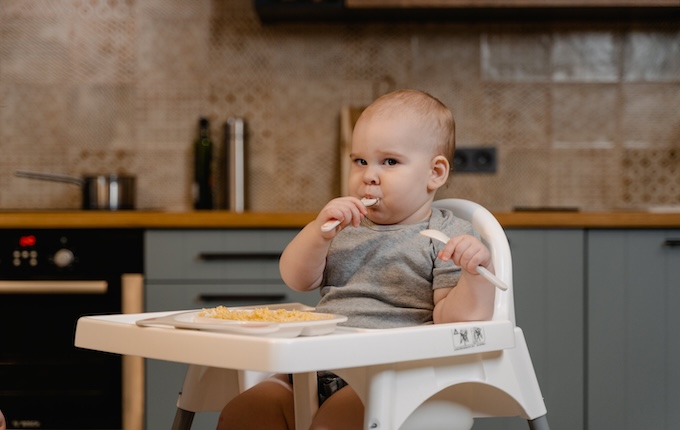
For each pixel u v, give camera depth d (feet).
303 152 10.11
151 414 8.07
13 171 10.11
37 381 8.18
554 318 8.09
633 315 8.12
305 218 8.11
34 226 8.23
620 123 10.03
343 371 3.52
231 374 4.58
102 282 8.12
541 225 8.09
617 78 10.03
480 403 4.09
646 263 8.13
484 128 10.04
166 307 8.17
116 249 8.21
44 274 8.23
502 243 4.44
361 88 10.09
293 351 2.93
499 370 3.88
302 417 4.11
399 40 10.07
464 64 10.04
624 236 8.13
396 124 4.43
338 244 4.56
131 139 10.13
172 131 10.13
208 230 8.18
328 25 10.10
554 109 10.04
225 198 9.89
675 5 9.18
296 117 10.11
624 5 9.20
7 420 8.14
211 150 9.88
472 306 3.85
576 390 8.08
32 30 10.11
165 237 8.20
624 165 10.03
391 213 4.47
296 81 10.10
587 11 9.55
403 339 3.25
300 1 9.35
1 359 8.18
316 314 3.60
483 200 10.04
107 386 8.12
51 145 10.12
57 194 10.13
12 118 10.11
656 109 10.03
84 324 3.70
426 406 3.86
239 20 10.12
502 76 10.05
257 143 10.12
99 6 10.11
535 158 10.03
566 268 8.11
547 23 10.05
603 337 8.11
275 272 8.14
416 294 4.35
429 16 9.80
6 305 8.22
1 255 8.22
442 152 4.57
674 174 10.02
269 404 4.36
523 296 8.09
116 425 8.11
